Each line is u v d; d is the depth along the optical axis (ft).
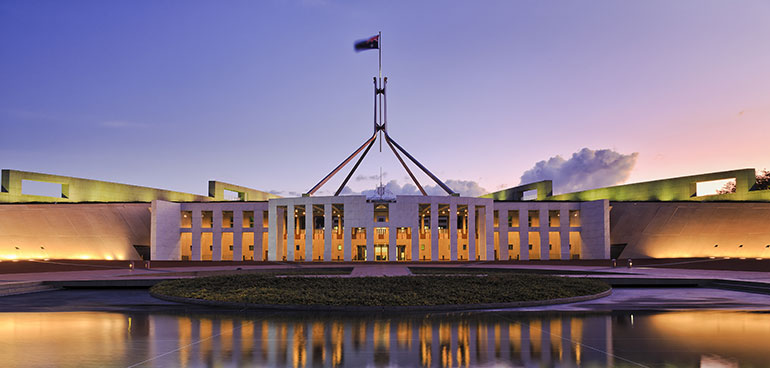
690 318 49.62
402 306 55.93
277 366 31.22
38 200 185.47
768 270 118.83
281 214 181.88
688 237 180.55
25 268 142.10
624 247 188.65
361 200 171.01
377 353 34.68
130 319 49.65
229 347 36.45
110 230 178.09
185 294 66.69
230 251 218.38
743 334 41.01
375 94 227.20
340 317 50.62
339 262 165.78
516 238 221.05
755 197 171.42
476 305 57.11
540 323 46.68
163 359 32.76
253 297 60.95
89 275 103.19
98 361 32.09
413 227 170.40
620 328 43.96
